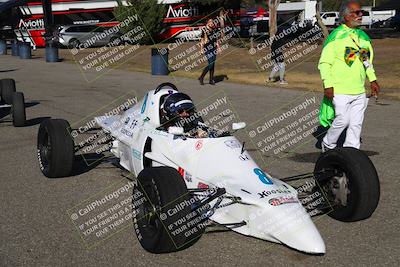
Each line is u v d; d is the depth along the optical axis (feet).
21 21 135.85
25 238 16.33
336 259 14.66
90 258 14.93
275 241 14.53
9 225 17.38
